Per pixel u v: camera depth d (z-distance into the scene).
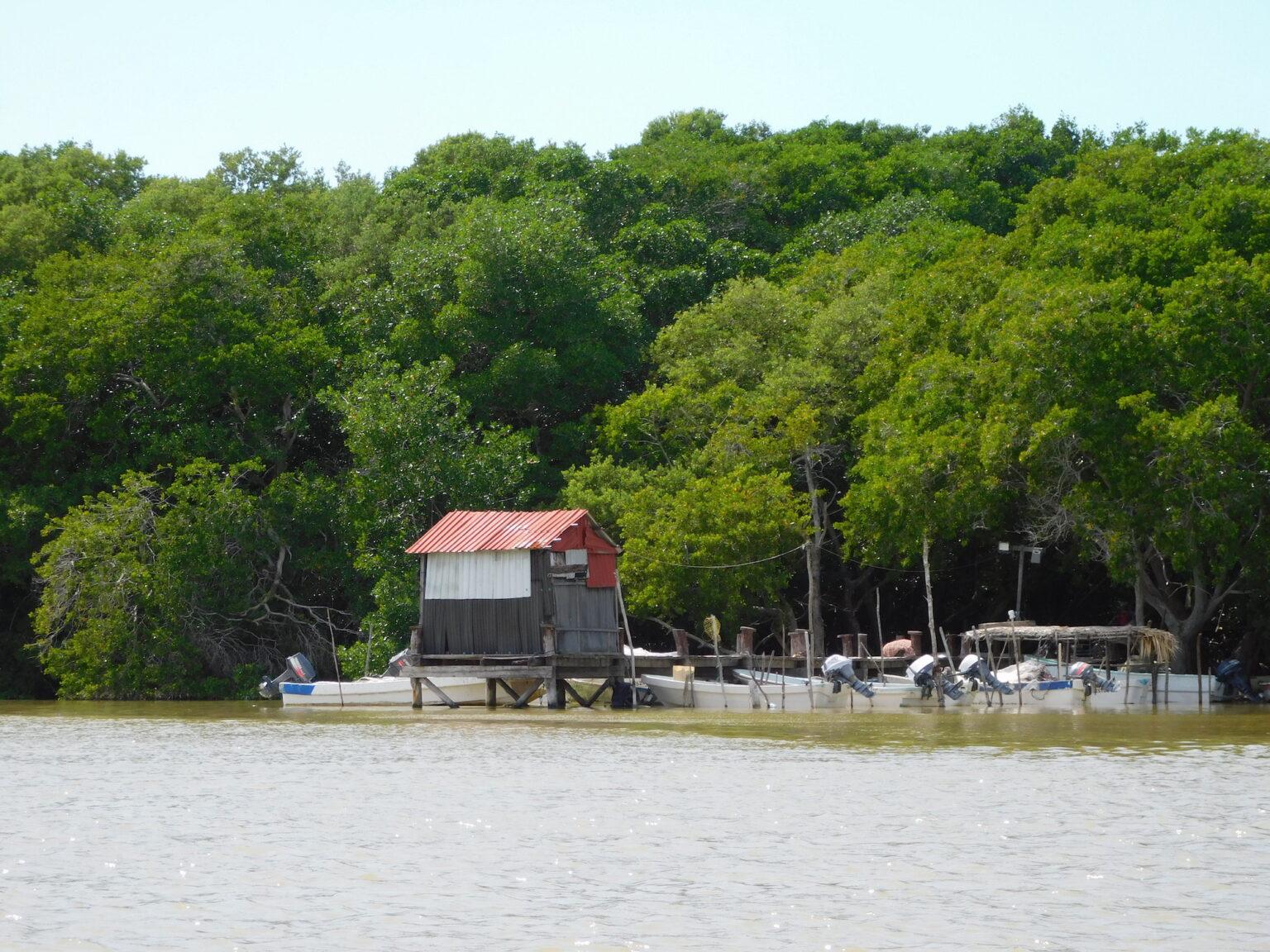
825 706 141.62
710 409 182.50
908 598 194.00
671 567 160.12
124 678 168.88
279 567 177.12
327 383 193.25
